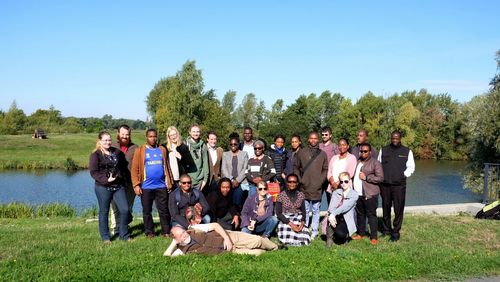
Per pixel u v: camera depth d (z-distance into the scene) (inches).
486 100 1106.1
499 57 1083.3
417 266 257.3
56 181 1434.5
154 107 3321.9
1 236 331.3
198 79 2443.4
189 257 259.0
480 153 1131.3
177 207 308.5
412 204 1109.1
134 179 322.7
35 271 229.6
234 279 227.9
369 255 275.4
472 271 257.0
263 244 290.2
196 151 346.0
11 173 1669.5
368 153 332.2
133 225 389.4
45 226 396.5
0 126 3444.9
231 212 336.5
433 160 2733.8
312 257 268.8
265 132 2903.5
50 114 4281.5
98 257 260.7
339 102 3179.1
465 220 414.9
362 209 340.2
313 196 346.9
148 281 217.5
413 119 2748.5
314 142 352.8
